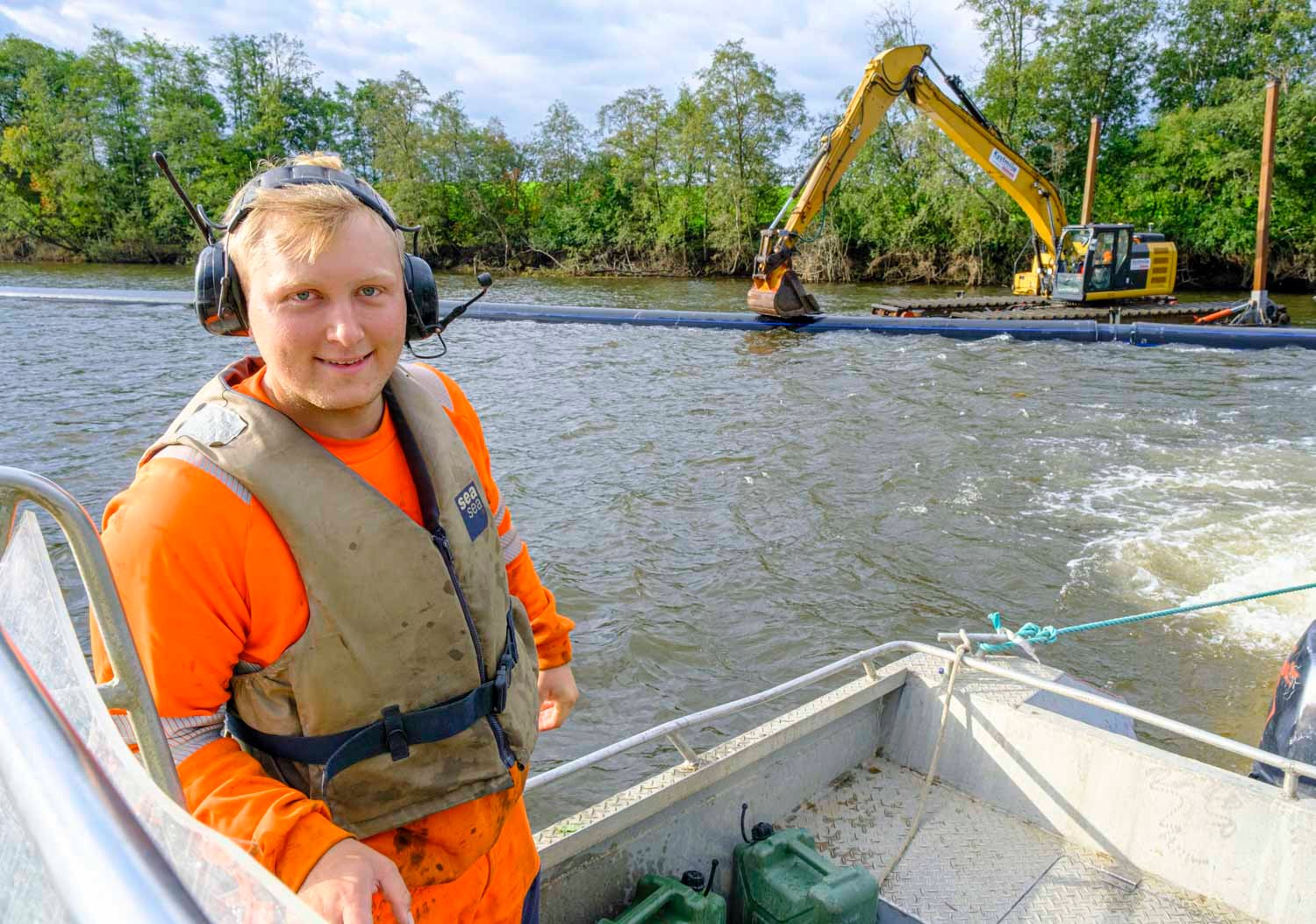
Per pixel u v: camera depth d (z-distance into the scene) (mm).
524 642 1935
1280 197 42250
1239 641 7773
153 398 16453
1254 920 3287
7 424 14570
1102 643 7844
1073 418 15055
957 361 20266
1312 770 3141
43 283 42500
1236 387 17359
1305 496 11141
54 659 1033
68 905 588
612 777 6422
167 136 64750
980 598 8750
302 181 1520
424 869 1647
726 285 49969
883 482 11914
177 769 1417
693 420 15188
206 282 1601
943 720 3840
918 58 24891
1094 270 26859
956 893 3455
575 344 23141
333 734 1551
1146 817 3514
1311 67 44219
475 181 64812
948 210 47406
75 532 1189
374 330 1493
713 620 8445
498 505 1984
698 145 56938
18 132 65188
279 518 1453
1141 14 47031
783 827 3781
